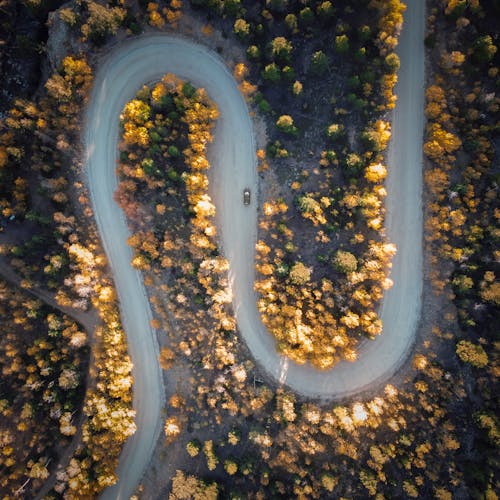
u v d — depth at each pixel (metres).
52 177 73.62
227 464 68.94
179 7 70.94
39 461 68.44
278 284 71.38
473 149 66.94
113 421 69.69
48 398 69.06
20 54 72.31
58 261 69.69
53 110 71.12
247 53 69.50
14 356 69.44
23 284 71.44
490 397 65.50
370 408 68.12
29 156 71.88
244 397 71.44
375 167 67.75
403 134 72.12
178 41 73.88
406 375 70.81
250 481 70.69
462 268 67.56
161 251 73.31
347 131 70.81
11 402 68.00
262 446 70.56
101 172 75.31
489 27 66.56
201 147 69.88
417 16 70.75
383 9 64.56
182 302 72.81
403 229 72.25
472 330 68.06
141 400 75.56
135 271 76.44
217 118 73.94
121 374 71.88
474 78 67.44
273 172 73.12
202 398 73.06
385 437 68.31
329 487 64.88
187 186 70.69
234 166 74.56
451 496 64.56
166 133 70.19
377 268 68.69
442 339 69.56
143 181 72.44
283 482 69.50
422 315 71.38
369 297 68.75
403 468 67.06
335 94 70.44
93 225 75.06
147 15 71.62
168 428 70.94
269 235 73.25
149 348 76.06
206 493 66.88
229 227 74.81
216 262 71.00
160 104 69.25
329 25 68.69
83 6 70.38
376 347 72.31
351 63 69.25
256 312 74.75
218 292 71.19
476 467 63.69
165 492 73.25
